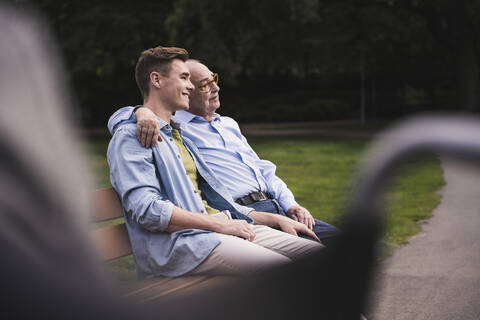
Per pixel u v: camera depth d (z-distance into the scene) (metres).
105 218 2.23
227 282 0.68
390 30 16.88
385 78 26.55
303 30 17.16
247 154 3.17
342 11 16.94
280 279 0.62
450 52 17.94
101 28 17.97
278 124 26.20
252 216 2.72
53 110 0.48
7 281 0.51
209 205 2.65
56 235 0.49
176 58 2.49
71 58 18.12
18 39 0.46
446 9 16.23
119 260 3.72
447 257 3.88
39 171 0.47
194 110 3.09
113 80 22.22
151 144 2.25
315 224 2.88
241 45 16.72
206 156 3.00
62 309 0.53
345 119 28.20
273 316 0.62
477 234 4.55
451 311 2.85
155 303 0.65
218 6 15.31
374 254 0.52
